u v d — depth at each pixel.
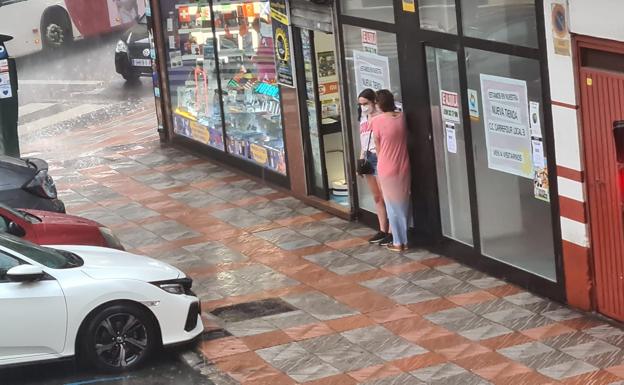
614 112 10.04
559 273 11.11
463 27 11.83
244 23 16.95
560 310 11.04
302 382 9.82
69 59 27.55
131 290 10.11
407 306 11.53
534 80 10.96
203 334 11.12
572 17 10.23
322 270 12.94
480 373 9.70
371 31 13.64
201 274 13.16
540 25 10.67
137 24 26.75
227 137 18.17
